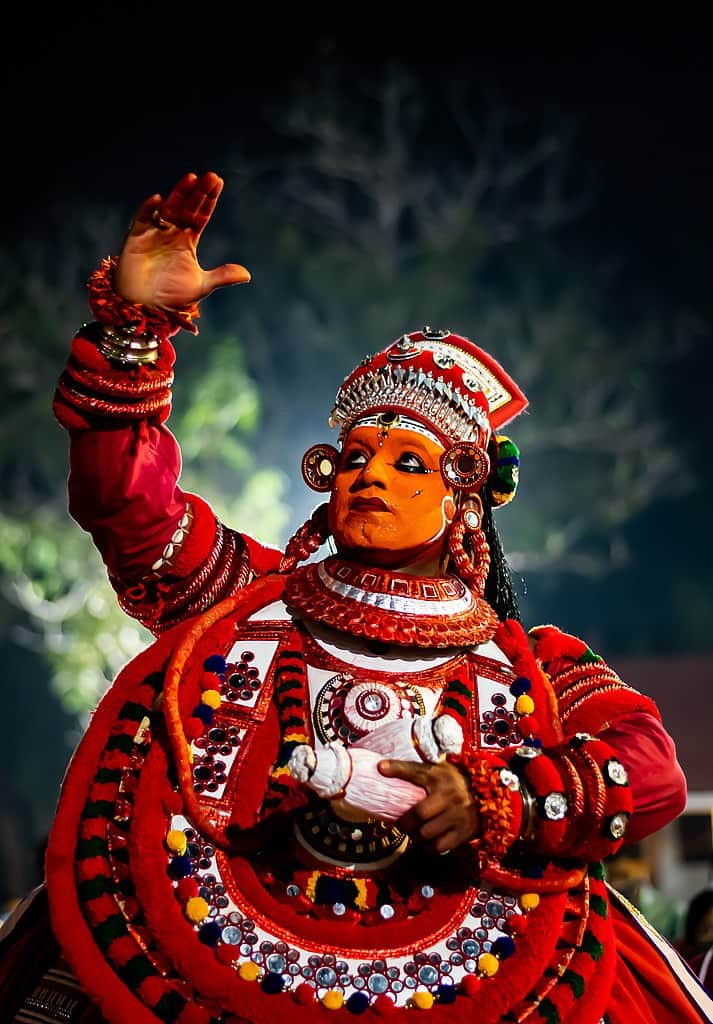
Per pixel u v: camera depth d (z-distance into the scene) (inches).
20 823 2625.5
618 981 231.6
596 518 2469.2
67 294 2242.9
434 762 212.7
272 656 238.2
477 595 249.0
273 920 216.7
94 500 239.3
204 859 220.2
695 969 364.5
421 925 219.1
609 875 738.2
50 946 229.3
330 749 211.2
